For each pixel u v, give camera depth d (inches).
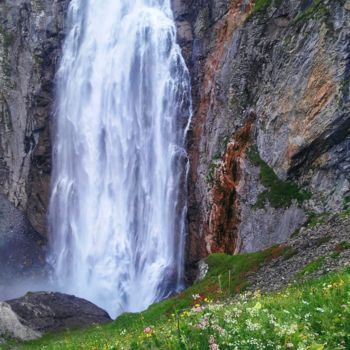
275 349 319.0
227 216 2529.5
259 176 2354.8
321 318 385.4
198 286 1652.3
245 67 2596.0
